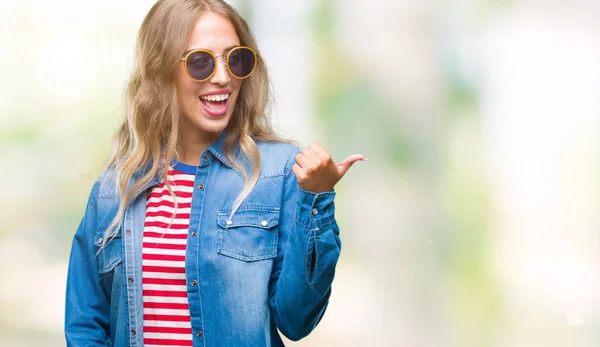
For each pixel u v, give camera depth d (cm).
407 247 1806
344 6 1995
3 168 2105
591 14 2162
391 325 1472
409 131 1914
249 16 2094
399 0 1950
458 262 1759
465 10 2014
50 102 2258
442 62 1967
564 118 2141
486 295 1580
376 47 1981
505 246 1856
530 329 1348
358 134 1953
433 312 1533
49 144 2183
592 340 1236
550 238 1948
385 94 1969
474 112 2038
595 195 2109
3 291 1598
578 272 1662
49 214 2016
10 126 2219
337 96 2014
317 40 2062
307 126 2038
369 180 1895
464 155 1972
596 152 2144
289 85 2067
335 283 1600
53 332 1322
